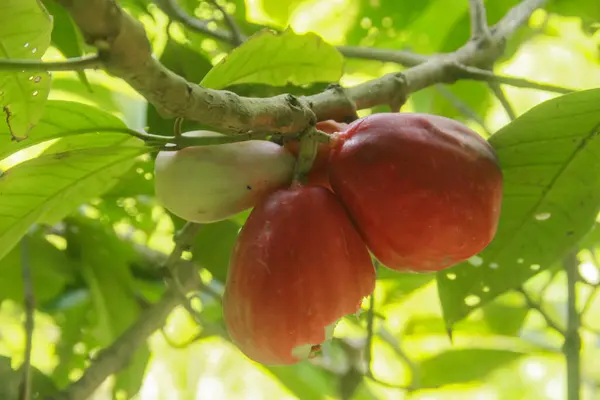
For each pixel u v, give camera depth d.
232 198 0.45
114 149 0.43
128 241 0.64
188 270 0.58
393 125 0.44
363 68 0.72
